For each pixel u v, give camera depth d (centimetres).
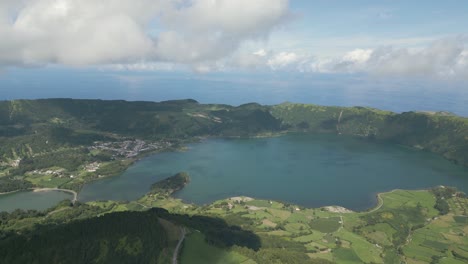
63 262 19800
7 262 19088
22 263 19200
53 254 19988
